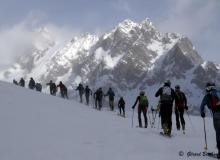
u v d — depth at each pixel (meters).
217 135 12.80
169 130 17.31
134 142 15.10
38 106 24.38
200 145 15.25
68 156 12.12
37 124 17.52
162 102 17.39
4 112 19.69
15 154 12.15
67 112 24.48
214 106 13.05
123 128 19.81
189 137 17.72
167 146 14.59
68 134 15.83
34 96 31.67
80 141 14.56
